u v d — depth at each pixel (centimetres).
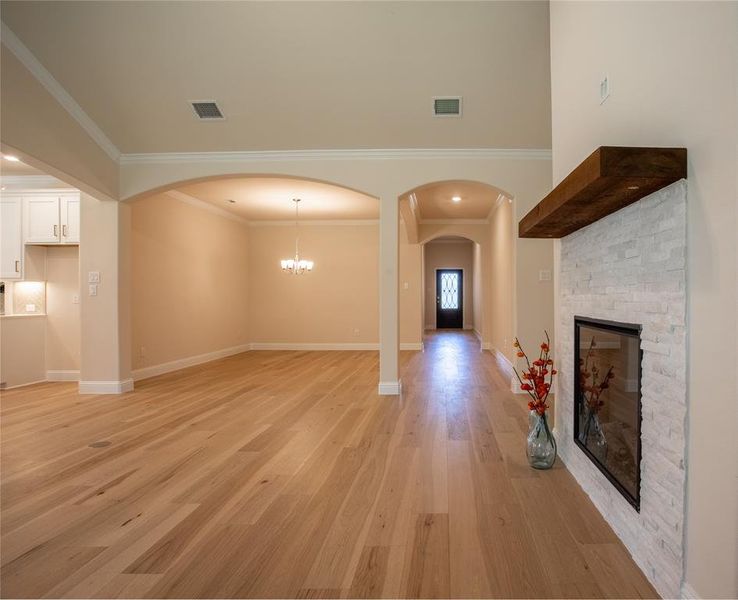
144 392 505
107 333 502
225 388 527
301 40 354
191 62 375
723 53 122
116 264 499
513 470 270
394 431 352
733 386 119
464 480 255
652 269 161
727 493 121
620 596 154
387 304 489
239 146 477
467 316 1443
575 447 255
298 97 409
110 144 473
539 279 492
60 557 181
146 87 401
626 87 180
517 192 482
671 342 148
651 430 162
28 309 595
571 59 246
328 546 188
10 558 181
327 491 242
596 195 166
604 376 211
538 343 493
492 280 880
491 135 458
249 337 927
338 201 738
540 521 207
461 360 752
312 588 160
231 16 336
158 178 495
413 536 195
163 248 643
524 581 163
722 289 123
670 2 148
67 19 340
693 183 137
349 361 756
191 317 714
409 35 348
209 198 718
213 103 418
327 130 452
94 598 156
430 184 491
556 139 275
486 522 206
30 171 534
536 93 400
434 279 1448
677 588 143
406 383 553
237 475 265
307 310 923
